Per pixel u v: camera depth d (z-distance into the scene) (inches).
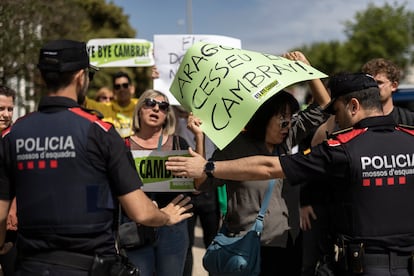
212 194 205.5
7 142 96.6
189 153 128.6
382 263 100.3
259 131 129.8
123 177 95.1
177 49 213.2
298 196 131.9
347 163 101.1
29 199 93.9
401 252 100.7
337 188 104.7
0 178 97.0
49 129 94.4
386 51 1084.5
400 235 100.6
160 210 106.6
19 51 336.5
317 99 140.4
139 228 132.4
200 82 124.4
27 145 94.4
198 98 123.5
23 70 354.9
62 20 398.9
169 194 143.3
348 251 101.6
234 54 125.0
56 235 92.6
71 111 95.7
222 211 196.5
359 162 100.5
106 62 253.6
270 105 127.0
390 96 147.6
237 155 129.6
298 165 104.3
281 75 118.8
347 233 102.7
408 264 100.7
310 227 157.8
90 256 93.7
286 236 126.8
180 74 129.6
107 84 811.4
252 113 115.0
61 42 96.9
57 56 95.4
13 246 134.4
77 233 92.7
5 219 99.0
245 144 130.6
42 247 93.3
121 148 96.2
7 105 159.3
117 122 256.2
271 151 132.5
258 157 110.2
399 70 148.9
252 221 126.1
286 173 104.9
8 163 96.3
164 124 158.4
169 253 145.0
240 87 118.1
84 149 93.4
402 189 101.3
